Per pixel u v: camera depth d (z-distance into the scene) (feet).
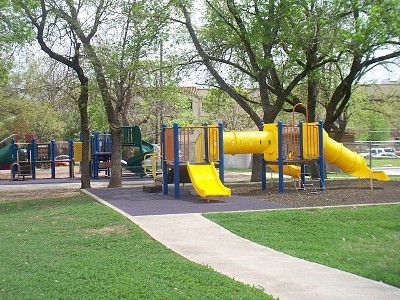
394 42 72.08
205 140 58.75
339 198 52.13
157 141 141.90
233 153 61.62
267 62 73.10
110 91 71.15
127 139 104.32
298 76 76.23
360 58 76.23
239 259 28.27
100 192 65.00
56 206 53.47
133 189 68.95
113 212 44.73
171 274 24.21
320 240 34.06
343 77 91.20
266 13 66.95
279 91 81.30
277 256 29.04
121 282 22.70
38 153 112.27
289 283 23.40
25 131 145.89
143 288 21.74
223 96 99.04
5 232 38.75
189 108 158.61
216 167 58.59
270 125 62.44
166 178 60.23
